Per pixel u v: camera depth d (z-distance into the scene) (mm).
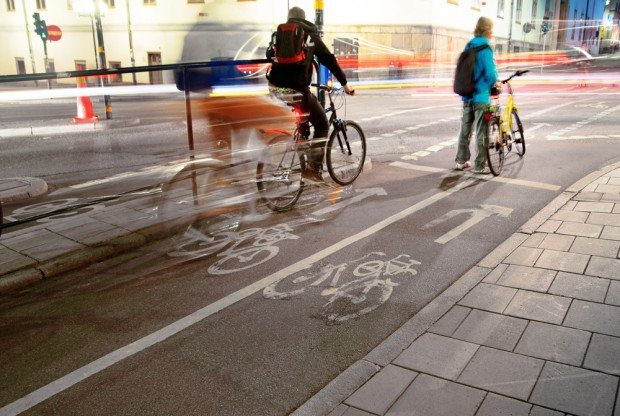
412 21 28000
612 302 3508
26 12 33844
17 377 3129
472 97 7121
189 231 5480
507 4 37906
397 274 4289
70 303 4043
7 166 9148
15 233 5355
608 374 2760
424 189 6719
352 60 28188
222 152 5902
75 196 7004
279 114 5883
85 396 2926
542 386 2691
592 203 5590
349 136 6770
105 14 30547
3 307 4020
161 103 21281
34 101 24078
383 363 3012
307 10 27297
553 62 38781
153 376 3080
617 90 21688
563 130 11047
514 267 4148
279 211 5953
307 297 3975
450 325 3363
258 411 2740
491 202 6070
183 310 3861
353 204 6188
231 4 27766
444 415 2527
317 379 2994
